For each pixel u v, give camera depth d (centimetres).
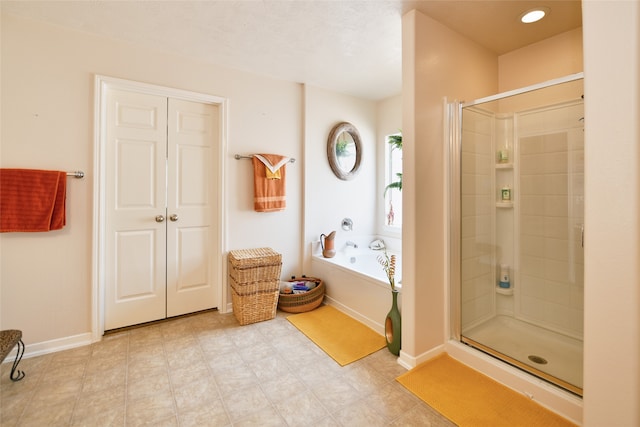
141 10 191
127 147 239
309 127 320
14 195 193
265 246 300
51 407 154
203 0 181
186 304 269
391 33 218
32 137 201
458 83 214
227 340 227
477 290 220
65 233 212
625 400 93
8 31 194
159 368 190
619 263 93
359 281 260
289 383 176
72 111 212
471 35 218
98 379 178
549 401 153
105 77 222
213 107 276
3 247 195
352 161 357
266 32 217
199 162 270
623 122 91
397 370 189
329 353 209
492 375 179
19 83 197
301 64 271
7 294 197
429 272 200
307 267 325
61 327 212
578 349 186
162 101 252
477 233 220
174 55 250
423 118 193
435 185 202
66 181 209
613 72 93
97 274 222
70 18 200
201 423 144
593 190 98
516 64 238
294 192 318
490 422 145
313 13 194
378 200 378
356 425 143
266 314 263
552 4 182
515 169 217
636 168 89
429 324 200
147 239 249
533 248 209
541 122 204
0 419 145
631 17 89
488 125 221
